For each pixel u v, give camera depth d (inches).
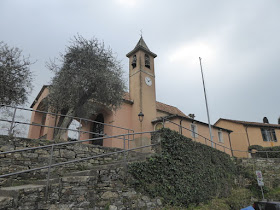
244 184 547.2
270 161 640.4
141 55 866.8
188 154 382.6
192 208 324.2
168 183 311.7
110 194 239.9
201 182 384.2
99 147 355.3
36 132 641.0
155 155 318.0
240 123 1039.0
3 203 162.1
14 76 414.3
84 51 475.2
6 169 254.4
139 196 266.7
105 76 465.4
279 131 1061.1
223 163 520.7
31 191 182.7
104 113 746.2
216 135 869.2
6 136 268.2
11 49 421.1
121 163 270.7
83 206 212.4
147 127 742.5
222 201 394.9
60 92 462.6
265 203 332.5
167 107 1003.9
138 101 770.2
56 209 192.7
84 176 223.3
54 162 293.4
